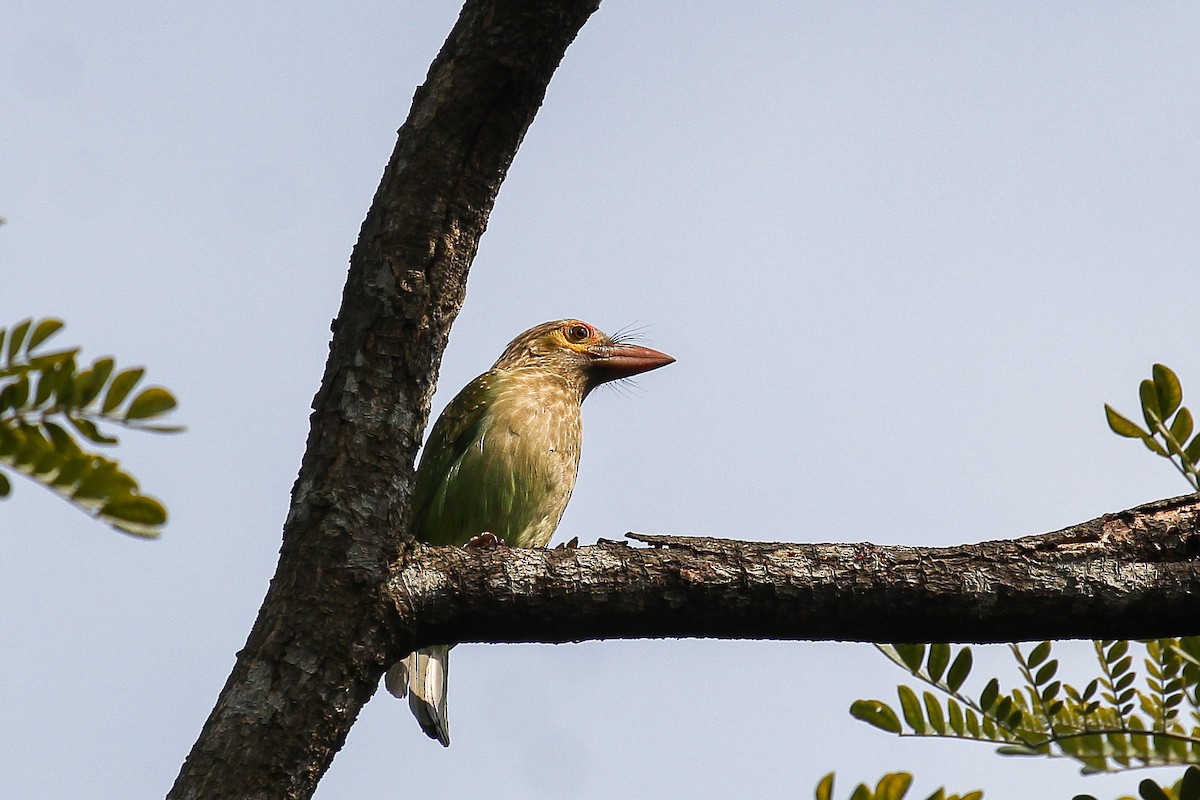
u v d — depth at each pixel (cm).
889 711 806
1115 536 765
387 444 750
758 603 746
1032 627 750
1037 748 806
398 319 754
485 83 752
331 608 724
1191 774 739
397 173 768
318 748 711
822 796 665
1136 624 752
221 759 693
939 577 746
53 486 480
